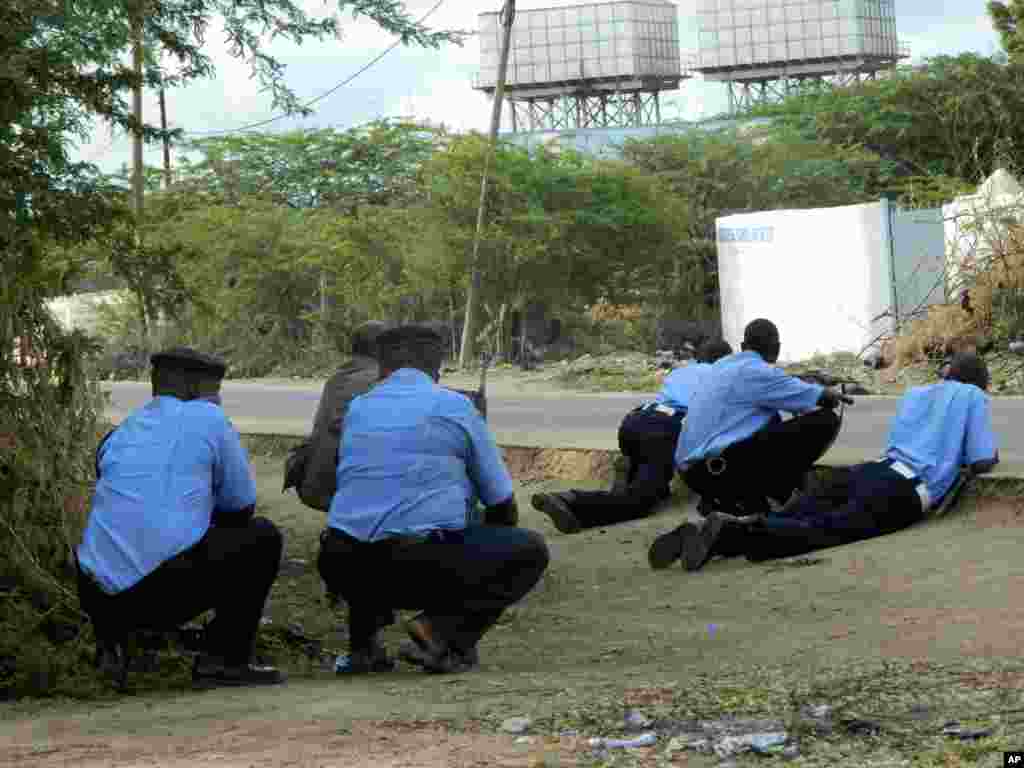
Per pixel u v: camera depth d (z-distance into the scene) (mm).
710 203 43469
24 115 7973
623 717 4551
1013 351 19812
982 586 7078
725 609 7375
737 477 9352
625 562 9133
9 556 7078
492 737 4371
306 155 45750
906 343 21406
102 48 8984
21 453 7367
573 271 37125
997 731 4043
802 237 28609
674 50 98875
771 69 98000
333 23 10461
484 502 6184
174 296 9031
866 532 8625
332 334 36031
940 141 46844
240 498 6051
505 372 29000
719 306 39250
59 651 6398
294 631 7602
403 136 46312
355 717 4863
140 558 5805
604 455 12359
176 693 5984
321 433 7957
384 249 38688
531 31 96875
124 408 23016
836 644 6117
